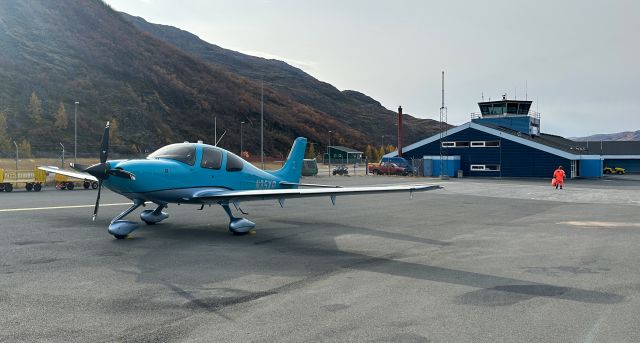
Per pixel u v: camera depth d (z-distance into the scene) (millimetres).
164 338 4832
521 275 7801
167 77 109562
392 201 23031
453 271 8070
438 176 54219
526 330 5152
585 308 5973
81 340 4750
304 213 17234
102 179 10789
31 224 13102
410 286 7039
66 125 74250
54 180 30766
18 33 98062
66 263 8367
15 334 4902
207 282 7164
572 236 12188
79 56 100562
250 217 15844
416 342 4781
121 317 5480
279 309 5852
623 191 31703
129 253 9344
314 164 49656
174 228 12891
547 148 51281
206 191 11867
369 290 6793
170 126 91562
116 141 75812
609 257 9391
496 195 27688
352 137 139875
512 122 61156
